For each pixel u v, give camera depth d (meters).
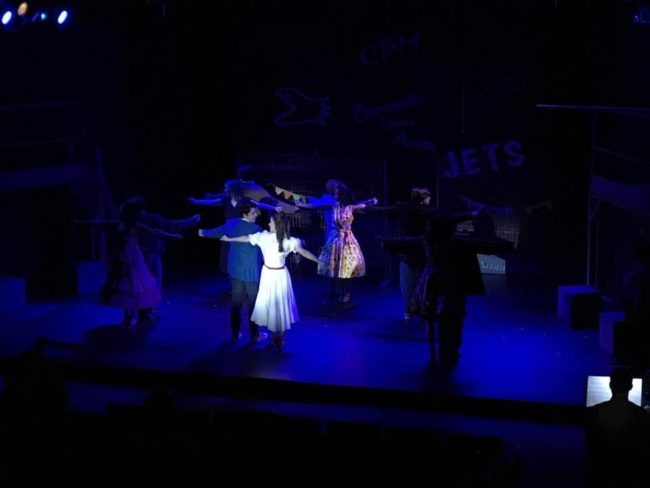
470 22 13.30
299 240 10.66
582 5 12.80
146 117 14.68
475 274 10.20
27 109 14.09
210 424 7.57
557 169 13.41
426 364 10.35
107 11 14.29
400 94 13.78
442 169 13.84
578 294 11.56
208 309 12.58
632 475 6.54
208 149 14.75
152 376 10.22
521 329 11.56
